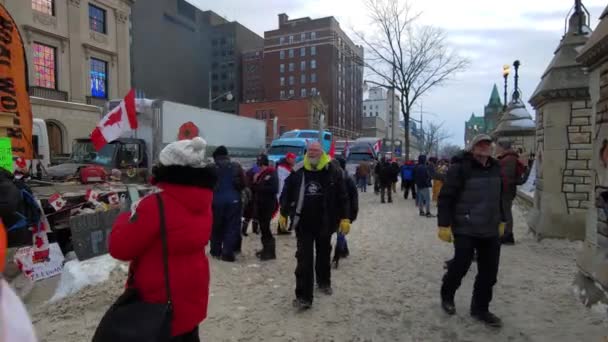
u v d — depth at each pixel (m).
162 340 1.95
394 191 18.64
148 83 76.50
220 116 17.84
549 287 4.86
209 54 98.06
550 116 7.12
